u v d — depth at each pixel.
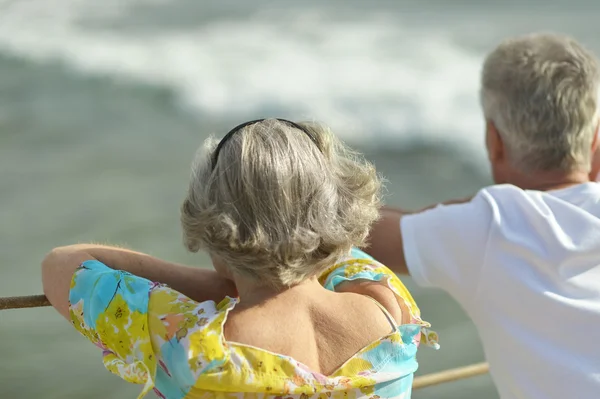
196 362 2.37
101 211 13.73
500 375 3.31
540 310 3.10
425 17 31.81
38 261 11.82
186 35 27.84
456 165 17.45
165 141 17.98
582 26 30.03
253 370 2.38
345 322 2.54
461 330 9.71
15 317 9.91
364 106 21.59
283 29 29.12
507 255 3.20
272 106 21.73
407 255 3.38
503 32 29.53
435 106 21.67
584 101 3.43
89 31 27.66
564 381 3.01
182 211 2.58
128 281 2.59
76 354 9.13
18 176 15.12
